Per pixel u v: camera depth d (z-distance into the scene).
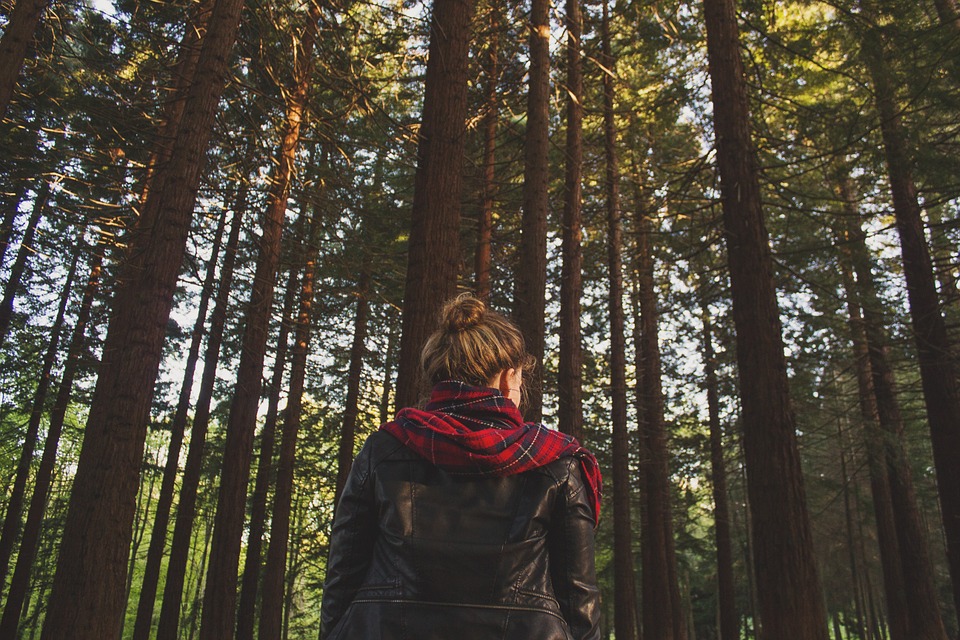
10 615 17.41
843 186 14.23
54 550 24.09
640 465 19.88
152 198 10.41
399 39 10.27
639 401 18.09
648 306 18.53
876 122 9.84
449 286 6.61
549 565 1.44
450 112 7.12
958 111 9.70
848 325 14.88
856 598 29.95
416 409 1.57
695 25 12.29
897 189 12.32
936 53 9.27
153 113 10.80
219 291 10.59
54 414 18.44
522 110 13.60
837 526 32.59
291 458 16.39
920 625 13.54
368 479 1.51
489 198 12.89
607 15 14.30
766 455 6.95
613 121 15.19
